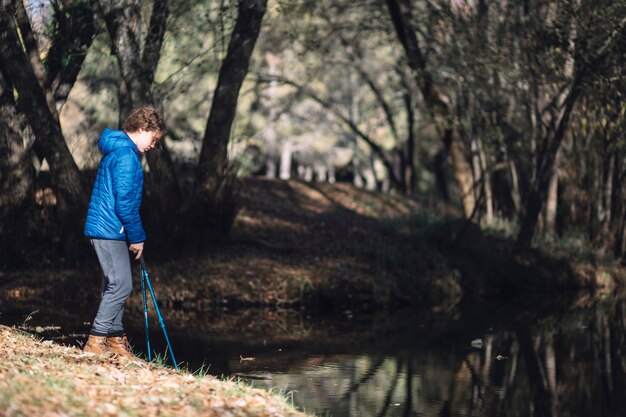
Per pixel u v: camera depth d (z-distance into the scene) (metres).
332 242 18.75
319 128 47.75
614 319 14.56
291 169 61.78
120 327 7.66
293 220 20.56
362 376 9.16
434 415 7.66
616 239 21.70
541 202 19.12
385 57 30.98
